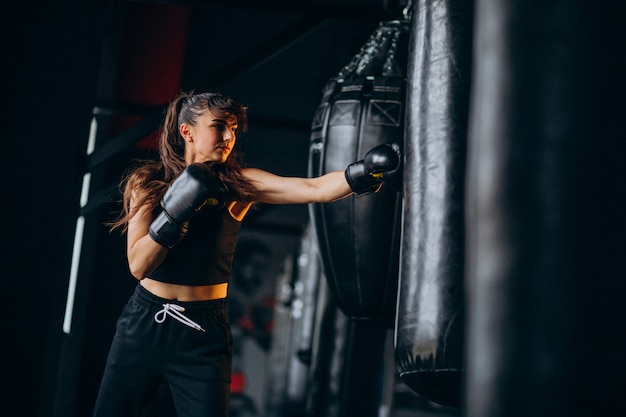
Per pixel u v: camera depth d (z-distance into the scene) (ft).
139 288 7.75
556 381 3.76
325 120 9.16
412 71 7.40
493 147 4.05
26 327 9.61
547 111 3.96
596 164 3.92
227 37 26.27
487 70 4.16
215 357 7.53
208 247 7.59
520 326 3.82
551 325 3.79
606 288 3.84
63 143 10.05
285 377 34.37
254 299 42.19
